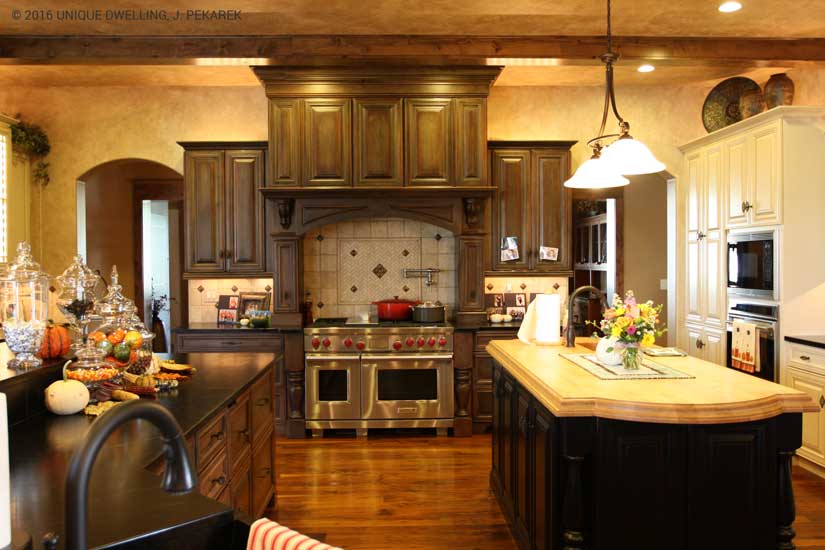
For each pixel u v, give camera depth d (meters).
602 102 5.69
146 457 1.75
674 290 5.82
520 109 5.68
